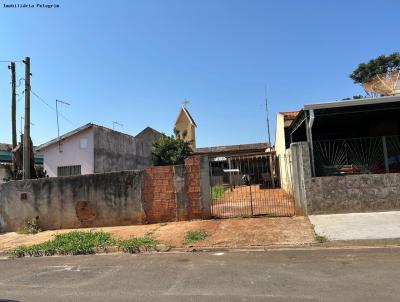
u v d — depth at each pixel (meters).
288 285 6.08
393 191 11.98
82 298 5.94
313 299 5.34
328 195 12.19
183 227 11.88
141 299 5.73
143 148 36.34
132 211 13.38
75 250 10.41
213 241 10.14
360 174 12.52
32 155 17.42
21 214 14.38
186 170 13.05
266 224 11.41
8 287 6.91
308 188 12.30
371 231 9.74
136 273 7.46
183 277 6.93
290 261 7.80
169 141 41.72
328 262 7.53
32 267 8.84
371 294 5.41
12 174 18.00
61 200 14.05
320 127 17.92
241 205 15.56
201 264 7.97
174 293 5.95
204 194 12.91
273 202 15.97
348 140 13.01
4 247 11.62
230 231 10.94
